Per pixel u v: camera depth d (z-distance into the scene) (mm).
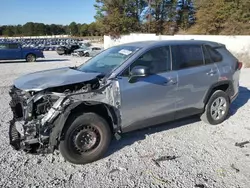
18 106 4027
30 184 3248
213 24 27203
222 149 4191
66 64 18469
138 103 4117
